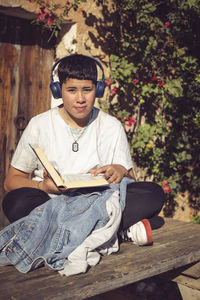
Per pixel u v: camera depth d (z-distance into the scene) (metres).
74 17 3.41
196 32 4.22
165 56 4.07
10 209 2.11
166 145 4.40
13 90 3.39
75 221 1.88
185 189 4.71
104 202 1.98
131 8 3.71
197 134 4.57
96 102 3.72
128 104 4.01
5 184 2.34
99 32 3.62
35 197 2.11
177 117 4.37
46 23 3.32
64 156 2.29
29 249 1.83
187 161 4.59
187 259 2.15
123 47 3.81
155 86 3.96
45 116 2.35
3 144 3.39
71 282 1.66
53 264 1.80
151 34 3.97
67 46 3.51
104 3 3.62
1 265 1.85
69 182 1.84
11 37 3.33
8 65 3.34
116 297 2.62
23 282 1.65
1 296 1.50
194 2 3.84
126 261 1.97
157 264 1.95
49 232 1.89
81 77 2.08
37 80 3.51
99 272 1.79
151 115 4.25
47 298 1.50
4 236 1.93
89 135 2.34
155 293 3.06
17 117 3.43
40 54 3.50
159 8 4.15
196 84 4.20
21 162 2.30
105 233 1.90
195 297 2.27
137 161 4.19
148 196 2.22
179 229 2.70
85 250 1.82
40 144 2.29
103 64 3.70
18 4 3.05
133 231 2.22
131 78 3.93
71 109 2.17
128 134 4.06
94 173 2.08
